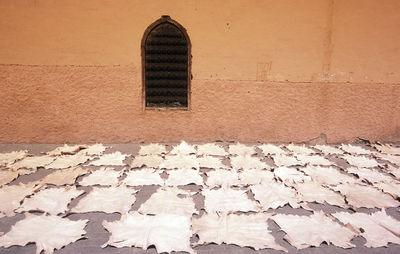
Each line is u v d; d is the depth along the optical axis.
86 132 4.88
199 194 3.18
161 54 4.82
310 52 4.87
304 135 5.12
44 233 2.38
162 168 3.86
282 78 4.93
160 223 2.54
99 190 3.17
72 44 4.62
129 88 4.79
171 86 4.94
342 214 2.76
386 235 2.45
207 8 4.65
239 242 2.31
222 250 2.25
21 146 4.70
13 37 4.53
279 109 5.01
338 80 4.98
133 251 2.22
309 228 2.52
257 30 4.76
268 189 3.27
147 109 4.88
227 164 4.08
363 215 2.76
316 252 2.24
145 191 3.23
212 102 4.93
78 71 4.69
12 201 2.89
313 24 4.79
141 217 2.62
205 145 4.79
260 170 3.82
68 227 2.47
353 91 5.02
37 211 2.75
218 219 2.62
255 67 4.87
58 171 3.69
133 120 4.89
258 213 2.74
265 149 4.70
